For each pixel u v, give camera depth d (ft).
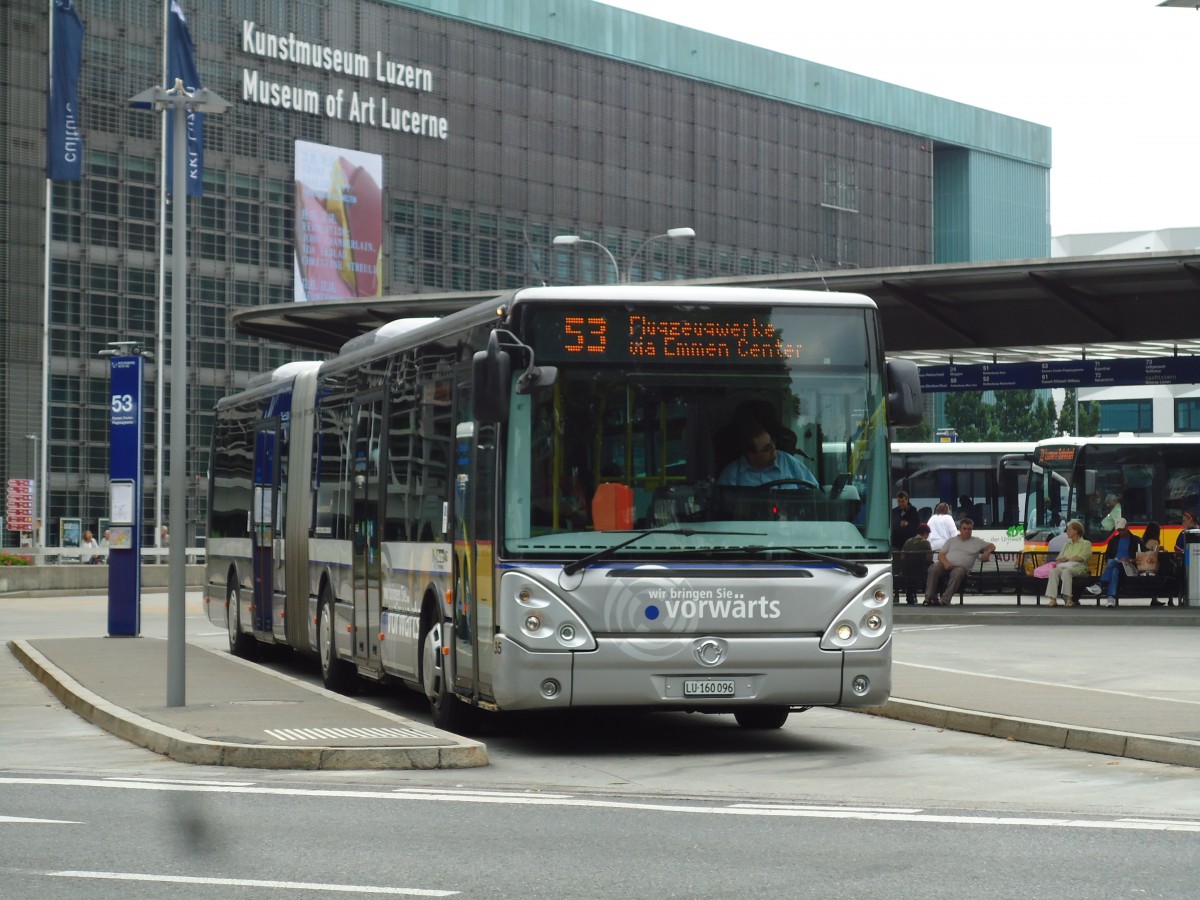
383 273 364.79
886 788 42.06
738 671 46.78
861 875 29.53
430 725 54.65
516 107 386.11
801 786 42.45
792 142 437.17
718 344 47.52
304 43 353.92
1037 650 87.66
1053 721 51.93
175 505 55.98
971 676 67.41
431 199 372.58
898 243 462.19
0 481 314.96
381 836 33.83
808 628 47.19
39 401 320.70
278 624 77.15
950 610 116.47
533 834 34.09
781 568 47.16
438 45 374.22
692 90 416.67
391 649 58.34
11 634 110.52
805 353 48.03
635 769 45.80
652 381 47.19
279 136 350.43
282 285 351.25
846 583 47.50
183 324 56.03
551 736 53.36
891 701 59.00
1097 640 95.20
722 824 35.40
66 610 142.31
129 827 34.99
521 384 46.37
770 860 31.07
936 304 122.21
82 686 63.82
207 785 41.52
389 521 58.80
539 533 46.34
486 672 47.50
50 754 48.60
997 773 44.91
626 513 46.70
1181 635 99.30
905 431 362.94
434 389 53.83
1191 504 150.10
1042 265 108.17
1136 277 111.14
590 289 47.44
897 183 462.19
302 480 73.31
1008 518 172.04
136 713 54.08
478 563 48.16
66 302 325.83
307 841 33.24
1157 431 375.25
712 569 46.78
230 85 343.26
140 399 99.14
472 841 33.24
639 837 33.71
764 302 47.96
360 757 44.93
